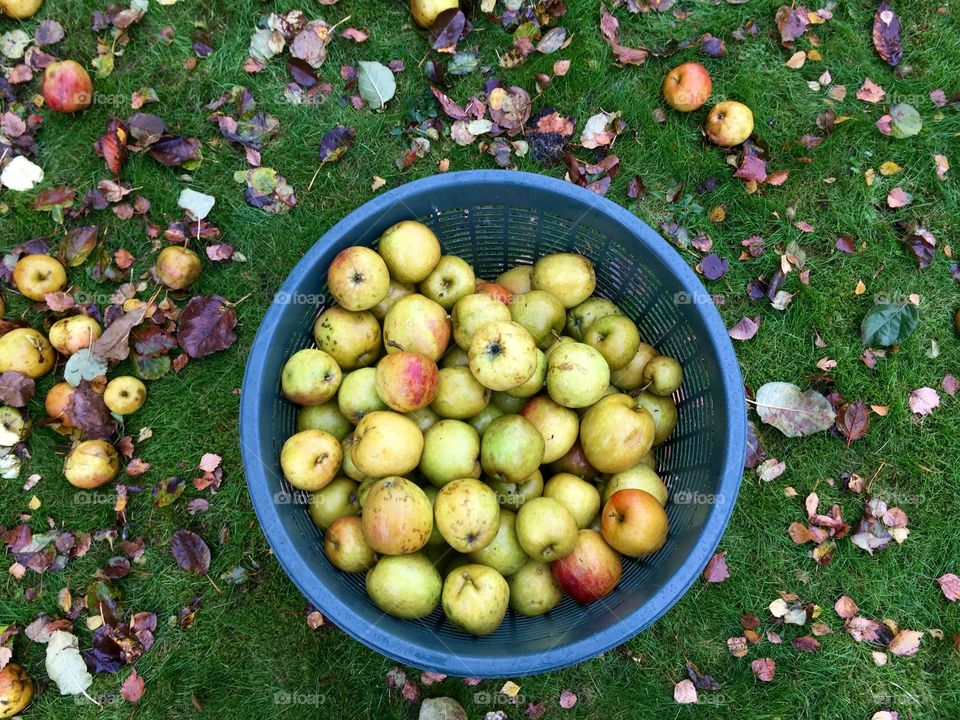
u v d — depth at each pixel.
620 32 1.07
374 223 0.83
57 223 1.00
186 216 1.01
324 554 0.78
